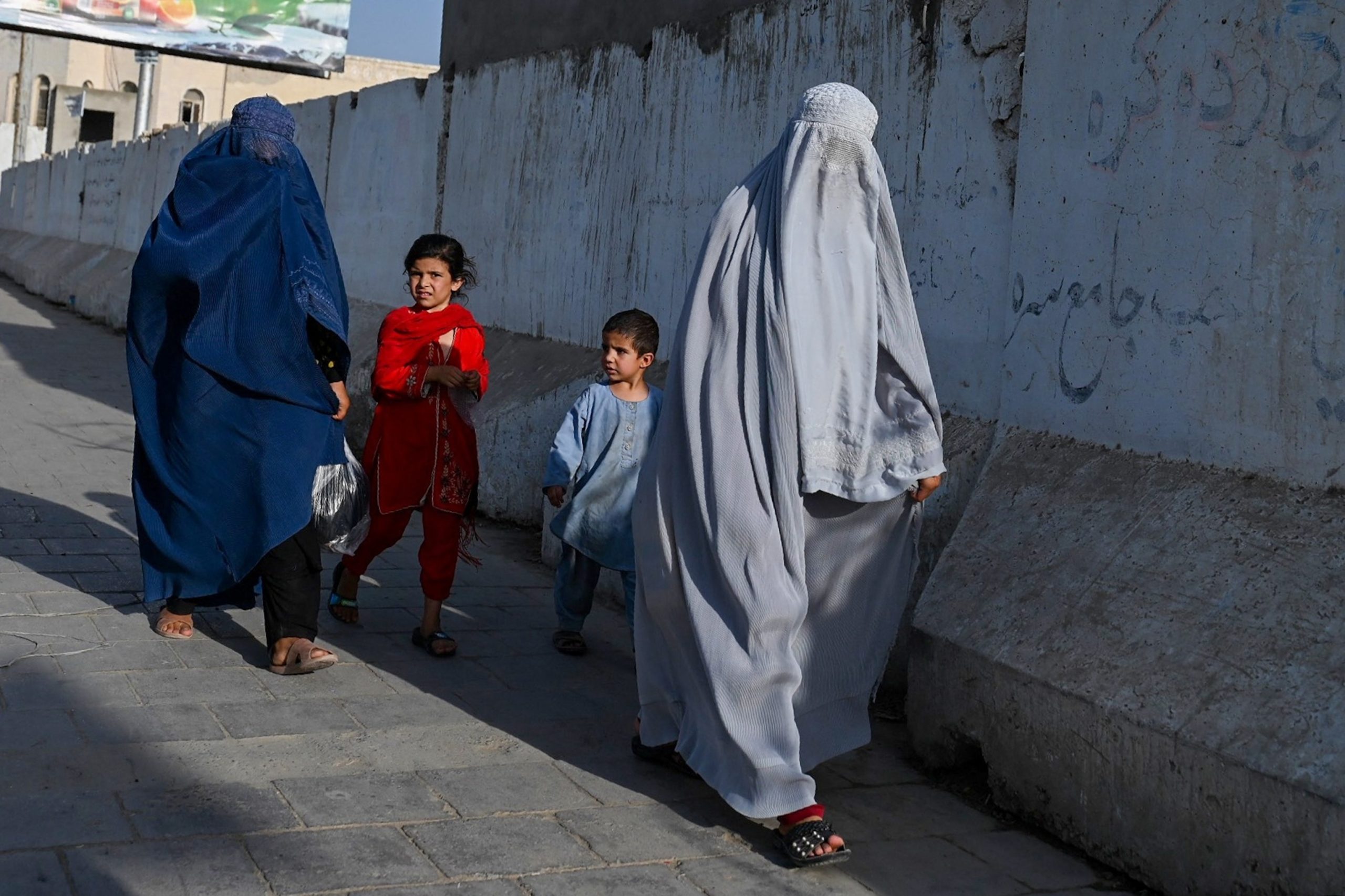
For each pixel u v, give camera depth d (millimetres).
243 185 4223
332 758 3662
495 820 3350
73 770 3406
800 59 5430
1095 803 3312
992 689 3645
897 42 4883
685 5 6324
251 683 4234
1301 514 3270
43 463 7539
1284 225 3395
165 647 4512
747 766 3227
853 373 3371
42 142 35000
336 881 2939
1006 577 3846
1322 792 2727
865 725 3656
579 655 4922
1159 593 3398
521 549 6625
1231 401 3535
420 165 9430
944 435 4555
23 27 19438
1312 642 2996
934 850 3385
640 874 3119
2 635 4441
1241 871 2906
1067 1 4109
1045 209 4191
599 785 3650
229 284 4164
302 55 21188
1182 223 3701
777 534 3283
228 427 4199
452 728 3996
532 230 7801
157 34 20297
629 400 4805
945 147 4664
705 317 3414
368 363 9430
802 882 3152
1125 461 3836
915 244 4805
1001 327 4402
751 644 3244
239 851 3043
